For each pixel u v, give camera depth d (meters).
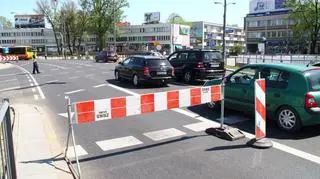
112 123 9.76
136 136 8.43
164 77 18.25
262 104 7.61
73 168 6.21
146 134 8.59
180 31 113.56
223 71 19.69
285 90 8.73
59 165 6.40
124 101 7.05
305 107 8.31
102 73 28.22
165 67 18.33
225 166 6.38
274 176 5.91
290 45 105.44
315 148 7.41
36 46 142.38
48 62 57.78
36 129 8.88
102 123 9.77
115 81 21.20
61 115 11.09
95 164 6.58
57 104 13.29
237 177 5.88
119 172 6.18
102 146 7.68
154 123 9.72
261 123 7.62
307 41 88.00
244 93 10.06
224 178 5.84
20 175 5.88
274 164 6.47
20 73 31.91
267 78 9.36
